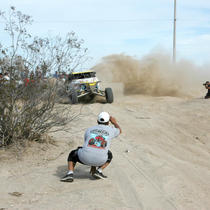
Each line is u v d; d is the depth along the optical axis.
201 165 6.55
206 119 10.54
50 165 5.71
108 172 5.50
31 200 4.15
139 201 4.27
